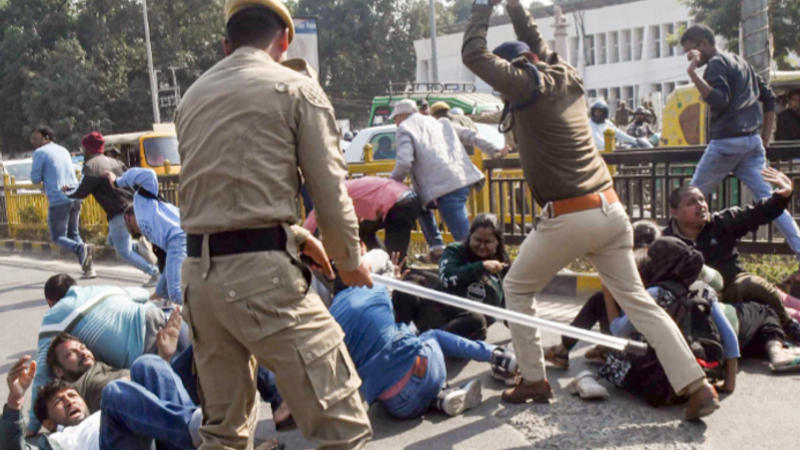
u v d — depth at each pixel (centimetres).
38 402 391
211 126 244
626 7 4100
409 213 625
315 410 247
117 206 849
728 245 483
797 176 629
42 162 952
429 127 702
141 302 512
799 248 575
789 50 2477
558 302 661
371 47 5419
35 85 4228
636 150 697
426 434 402
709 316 420
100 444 356
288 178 245
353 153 1134
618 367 426
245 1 263
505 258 530
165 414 342
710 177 602
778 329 464
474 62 361
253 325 240
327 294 509
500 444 381
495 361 461
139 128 4531
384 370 409
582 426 391
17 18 4484
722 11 2489
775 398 411
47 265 1125
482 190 817
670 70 3953
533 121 366
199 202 245
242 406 262
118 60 4488
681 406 407
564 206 370
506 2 404
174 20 4741
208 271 242
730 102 582
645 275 430
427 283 538
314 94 249
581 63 4344
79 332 459
